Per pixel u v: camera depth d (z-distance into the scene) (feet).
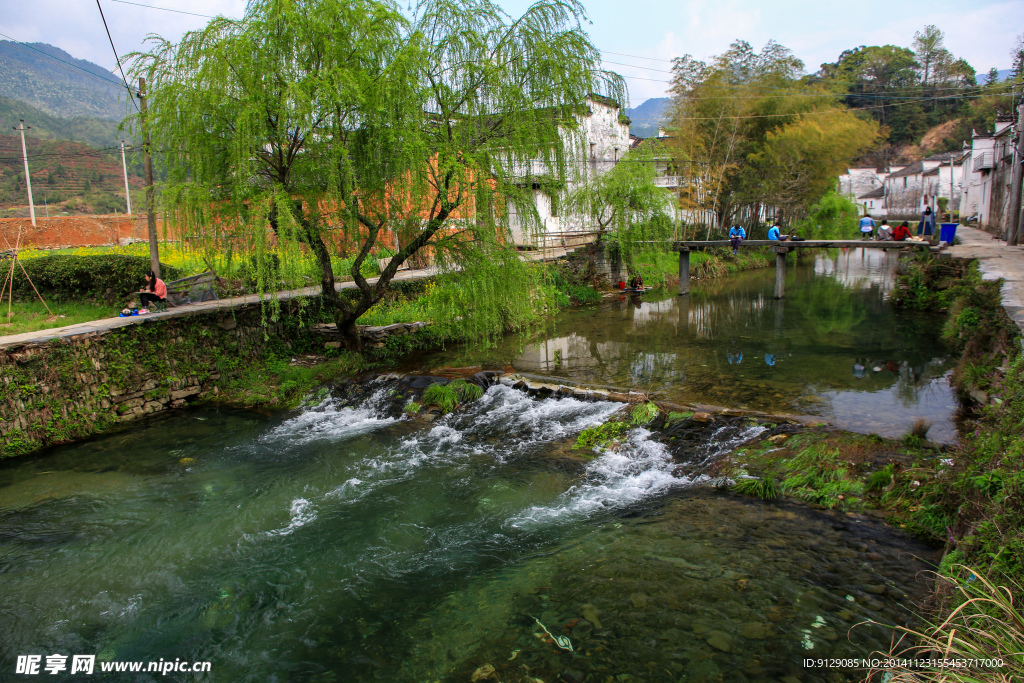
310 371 41.65
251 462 28.50
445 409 33.96
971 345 34.50
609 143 90.99
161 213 32.71
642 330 55.88
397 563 19.53
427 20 34.17
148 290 39.65
